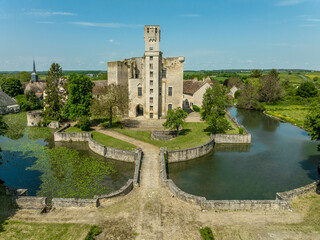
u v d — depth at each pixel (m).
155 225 23.34
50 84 70.06
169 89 71.56
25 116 85.44
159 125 64.06
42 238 21.30
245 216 24.97
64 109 64.06
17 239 21.08
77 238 21.36
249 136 55.66
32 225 23.14
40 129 67.19
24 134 62.00
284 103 115.94
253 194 33.44
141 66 76.88
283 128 72.81
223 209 26.17
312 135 33.94
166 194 29.33
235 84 158.62
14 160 44.12
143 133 56.62
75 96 60.56
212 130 60.31
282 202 26.20
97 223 23.59
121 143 49.19
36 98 101.88
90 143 50.94
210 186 35.81
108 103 58.72
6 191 29.16
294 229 22.83
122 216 24.78
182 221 24.08
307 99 117.44
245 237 21.80
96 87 95.81
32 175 37.94
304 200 28.03
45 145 53.38
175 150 44.19
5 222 23.56
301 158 47.34
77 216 24.73
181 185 36.16
